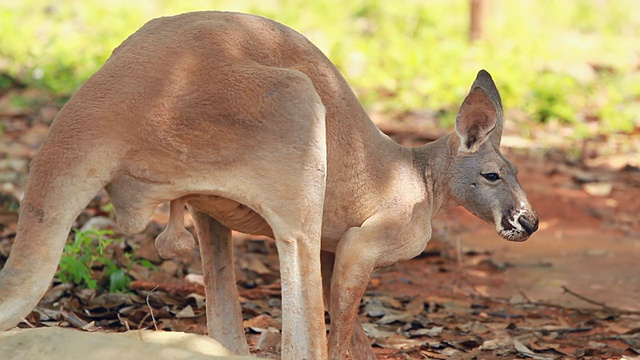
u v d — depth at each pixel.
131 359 6.89
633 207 17.98
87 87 7.71
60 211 7.40
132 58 7.79
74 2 32.09
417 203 9.11
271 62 8.28
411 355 10.59
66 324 10.14
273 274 13.09
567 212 17.48
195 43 7.92
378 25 31.25
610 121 23.05
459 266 14.58
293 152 7.81
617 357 10.84
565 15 36.91
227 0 33.56
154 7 32.09
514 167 9.47
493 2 32.16
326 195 8.66
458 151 9.34
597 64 28.62
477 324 11.88
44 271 7.32
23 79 22.66
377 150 8.98
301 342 7.88
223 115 7.72
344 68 25.98
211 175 7.76
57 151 7.46
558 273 14.52
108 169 7.57
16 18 29.27
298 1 33.62
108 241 11.67
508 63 26.23
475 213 9.47
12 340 7.06
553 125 22.84
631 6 39.94
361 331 9.39
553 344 11.27
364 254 8.70
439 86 24.28
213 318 9.10
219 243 9.09
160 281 12.20
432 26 31.34
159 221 14.65
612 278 14.38
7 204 14.38
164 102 7.66
